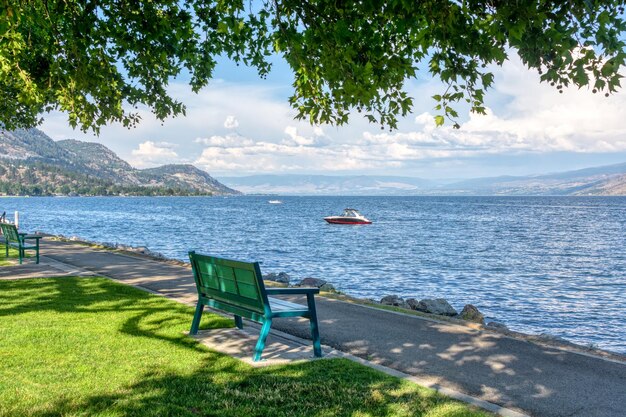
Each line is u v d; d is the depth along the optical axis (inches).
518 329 663.1
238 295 282.5
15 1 259.3
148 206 6840.6
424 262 1355.8
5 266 625.0
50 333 301.0
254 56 412.2
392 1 223.6
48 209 5383.9
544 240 2124.8
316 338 275.1
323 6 266.5
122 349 274.4
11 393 208.1
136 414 191.2
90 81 352.5
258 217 3956.7
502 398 223.0
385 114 289.1
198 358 263.3
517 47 217.0
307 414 197.0
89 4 318.0
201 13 400.8
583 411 210.1
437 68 244.7
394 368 263.1
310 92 290.8
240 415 194.7
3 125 795.4
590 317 732.7
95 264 657.6
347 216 3127.5
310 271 1154.0
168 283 515.5
